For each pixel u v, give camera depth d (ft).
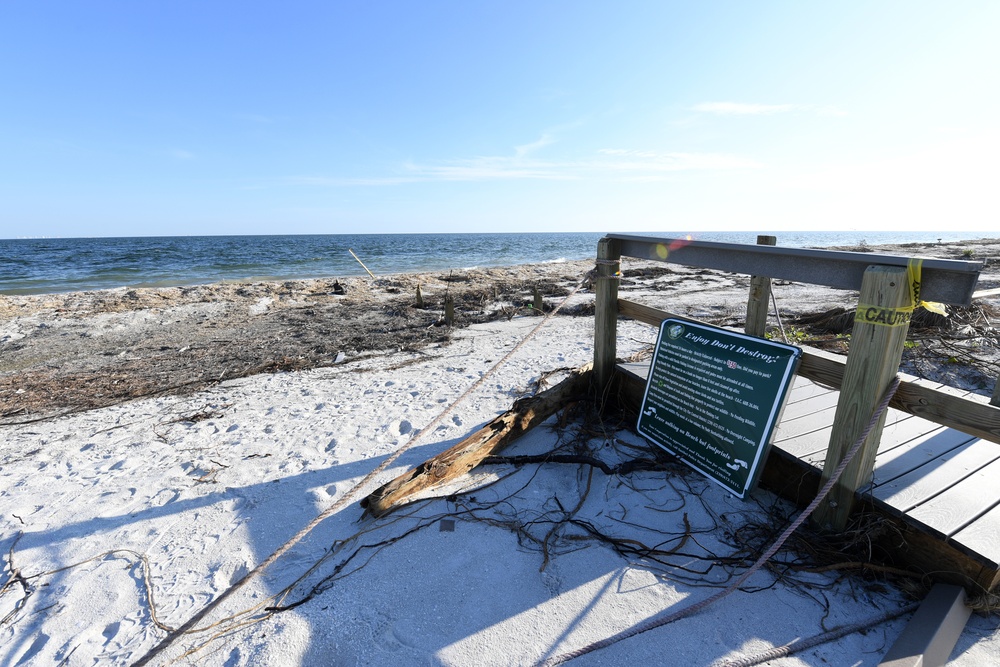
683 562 8.81
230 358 27.94
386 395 19.39
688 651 7.06
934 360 19.75
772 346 10.05
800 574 8.43
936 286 7.20
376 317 40.06
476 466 12.23
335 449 14.40
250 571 9.16
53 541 10.45
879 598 7.90
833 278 8.59
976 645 7.02
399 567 8.95
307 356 27.50
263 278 90.43
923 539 7.89
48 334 36.78
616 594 8.16
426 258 150.30
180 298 53.16
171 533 10.53
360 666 7.02
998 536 7.54
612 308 14.14
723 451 10.69
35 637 7.91
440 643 7.34
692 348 11.71
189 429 16.99
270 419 17.48
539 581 8.51
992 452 9.93
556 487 11.41
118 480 13.23
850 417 8.29
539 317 37.35
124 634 7.88
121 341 34.09
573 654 7.06
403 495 10.59
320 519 9.73
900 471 9.30
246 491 12.12
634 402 14.03
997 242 141.69
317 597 8.33
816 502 8.03
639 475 11.55
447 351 27.07
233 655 7.29
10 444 16.61
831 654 6.94
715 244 10.57
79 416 19.29
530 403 13.58
